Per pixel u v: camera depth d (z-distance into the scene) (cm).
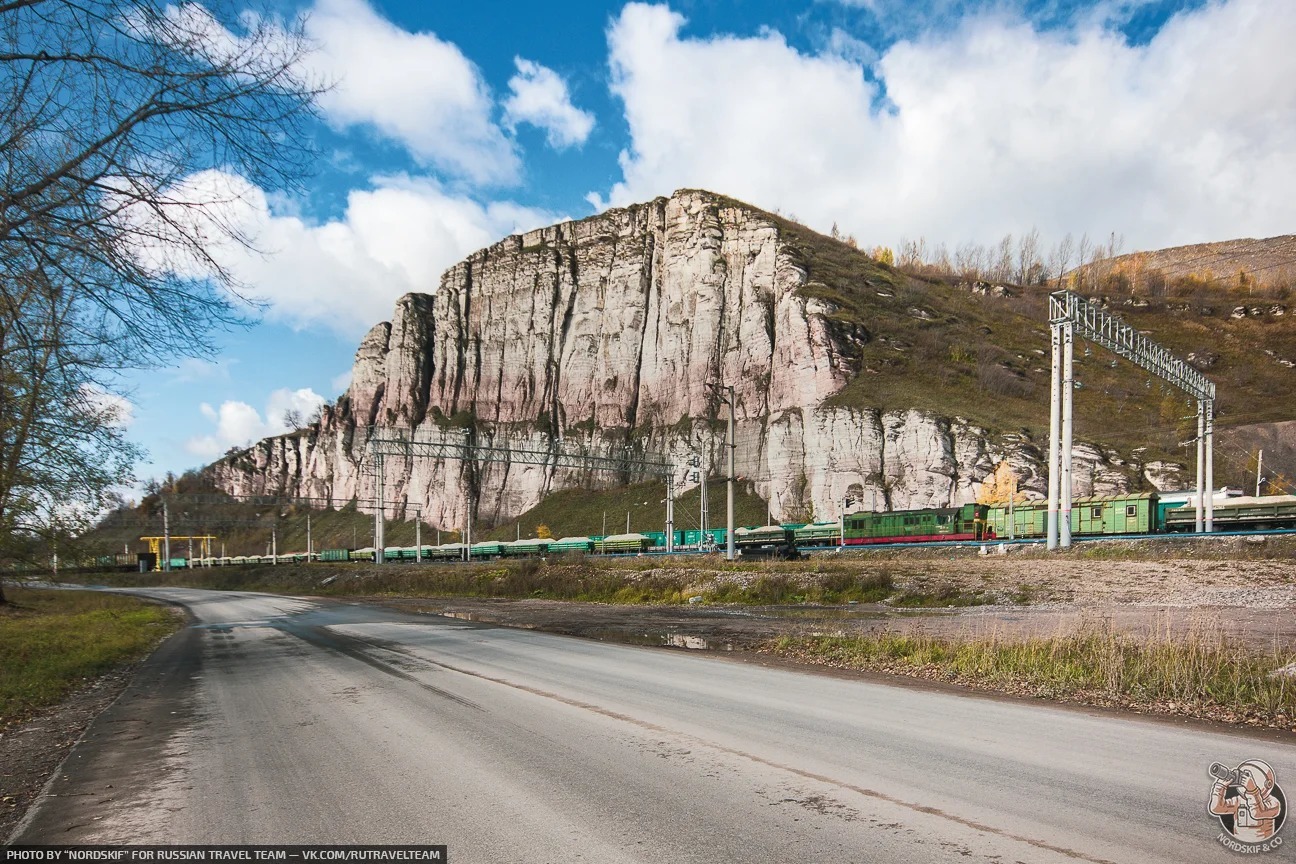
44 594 5809
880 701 976
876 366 9962
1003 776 624
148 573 11331
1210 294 14438
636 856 468
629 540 7719
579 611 3066
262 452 18112
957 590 2809
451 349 15388
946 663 1264
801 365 10238
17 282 1021
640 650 1638
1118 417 9031
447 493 13988
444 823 539
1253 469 7550
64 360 1548
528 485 13362
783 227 13100
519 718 901
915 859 455
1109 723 829
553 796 595
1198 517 4409
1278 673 1032
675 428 12075
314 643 1988
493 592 4800
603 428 13125
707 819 534
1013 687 1071
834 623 2133
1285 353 11256
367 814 565
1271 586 2438
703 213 12988
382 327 17288
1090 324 3884
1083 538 4100
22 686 1322
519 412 14288
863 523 5947
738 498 10581
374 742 800
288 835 527
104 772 737
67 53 970
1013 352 10800
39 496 2577
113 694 1317
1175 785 595
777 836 497
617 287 13712
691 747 740
